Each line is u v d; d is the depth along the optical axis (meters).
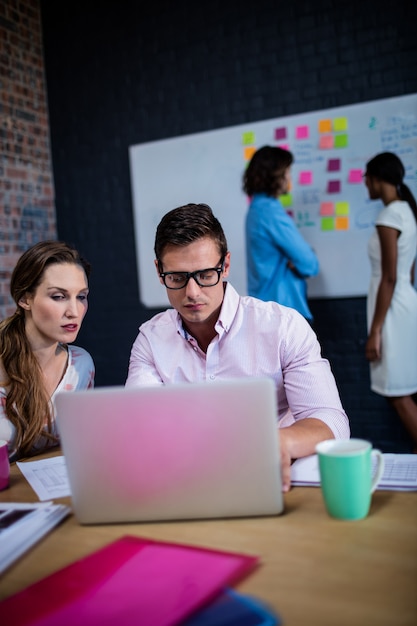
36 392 1.48
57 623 0.67
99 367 3.75
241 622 0.65
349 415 3.11
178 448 0.93
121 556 0.82
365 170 2.99
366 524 0.90
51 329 1.46
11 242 3.51
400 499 0.99
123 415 0.92
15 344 1.50
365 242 3.01
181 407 0.91
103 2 3.59
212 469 0.93
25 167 3.62
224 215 3.36
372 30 2.95
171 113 3.46
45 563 0.84
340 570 0.76
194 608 0.67
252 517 0.96
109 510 0.96
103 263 3.71
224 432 0.91
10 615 0.69
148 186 3.53
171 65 3.44
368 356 2.69
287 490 1.05
